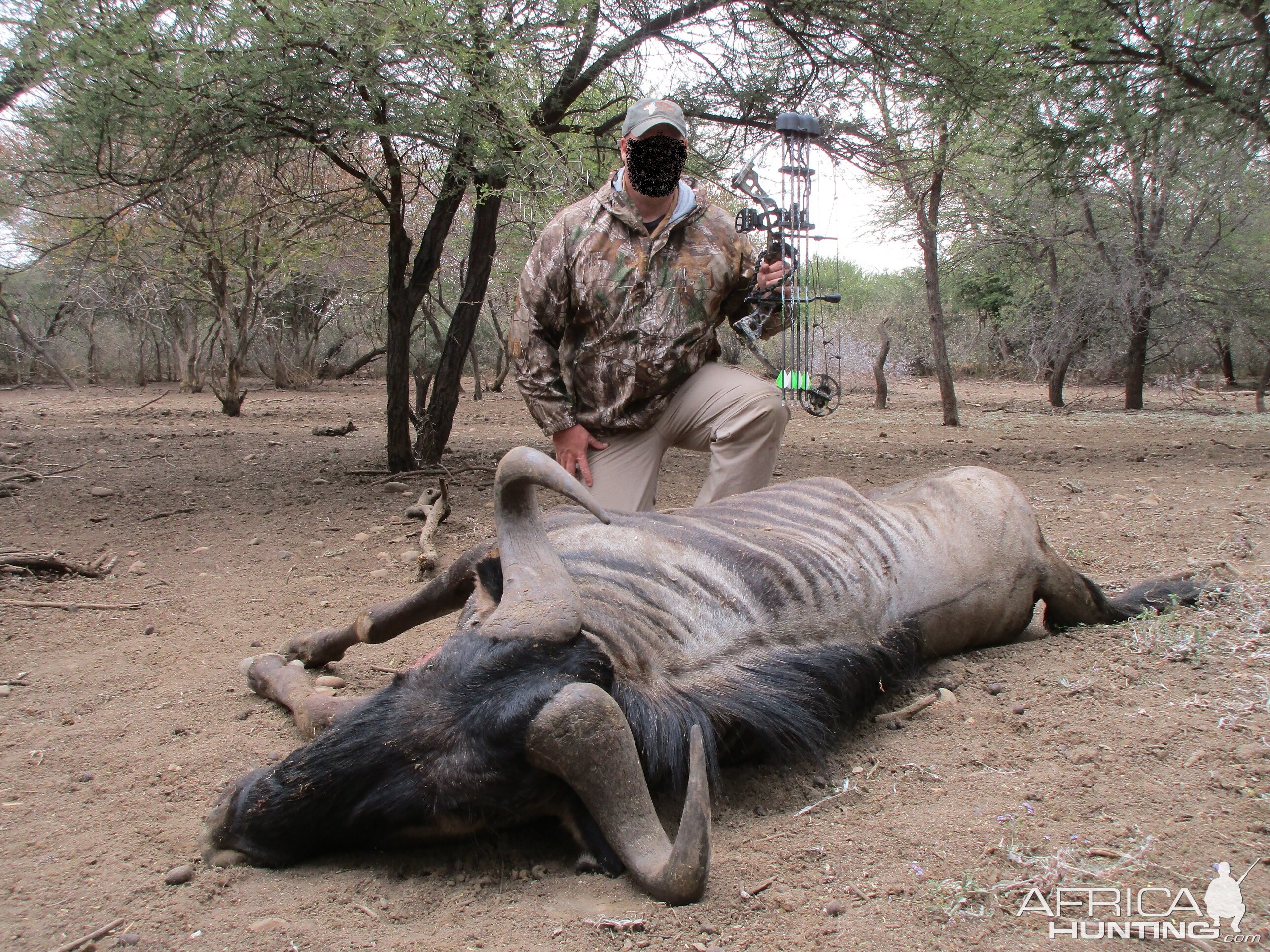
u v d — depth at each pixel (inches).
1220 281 770.8
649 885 97.5
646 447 188.2
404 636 188.5
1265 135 446.9
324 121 316.2
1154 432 601.3
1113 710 141.7
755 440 181.6
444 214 372.2
